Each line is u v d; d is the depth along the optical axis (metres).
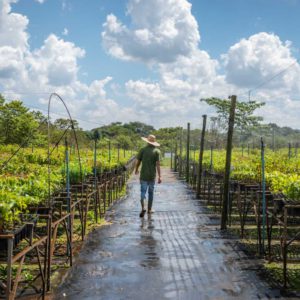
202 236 9.46
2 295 5.59
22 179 8.25
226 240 9.05
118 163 19.67
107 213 12.77
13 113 31.72
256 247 8.35
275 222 9.70
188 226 10.70
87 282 6.25
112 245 8.55
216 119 34.09
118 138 49.97
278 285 6.10
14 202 5.29
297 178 8.38
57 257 7.65
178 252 8.01
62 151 21.94
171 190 20.00
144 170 12.43
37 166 13.68
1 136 31.34
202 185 20.38
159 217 12.12
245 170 14.00
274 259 7.44
